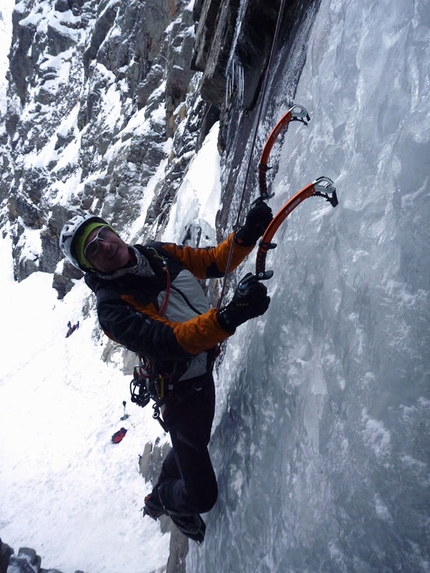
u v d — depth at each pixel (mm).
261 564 1559
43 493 7746
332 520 1228
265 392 1811
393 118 1313
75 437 8961
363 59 1541
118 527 6227
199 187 6305
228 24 4270
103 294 1746
